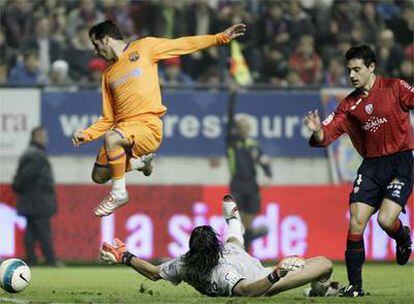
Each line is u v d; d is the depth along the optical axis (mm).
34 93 46781
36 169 45562
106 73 27891
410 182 26516
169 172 47500
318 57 54750
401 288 31297
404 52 54938
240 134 48000
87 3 54562
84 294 27469
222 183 47906
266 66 54031
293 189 48156
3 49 52375
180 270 25344
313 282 26016
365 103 26453
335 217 48344
